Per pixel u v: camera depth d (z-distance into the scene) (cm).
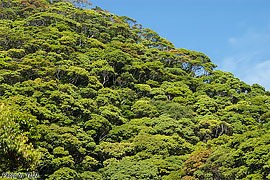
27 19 9288
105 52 8200
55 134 4088
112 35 11000
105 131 5181
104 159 4681
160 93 7212
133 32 12412
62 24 9200
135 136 5109
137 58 9025
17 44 7131
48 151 4091
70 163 3891
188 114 6228
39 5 11375
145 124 5678
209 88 8275
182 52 11181
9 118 1981
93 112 5419
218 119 6319
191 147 4959
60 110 4844
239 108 6938
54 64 6519
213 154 3812
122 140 5069
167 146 4800
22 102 4325
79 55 7538
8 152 1856
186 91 7650
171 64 10125
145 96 7325
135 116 6241
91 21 10925
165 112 6244
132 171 4000
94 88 6366
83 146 4528
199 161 3884
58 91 5122
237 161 3478
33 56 6350
